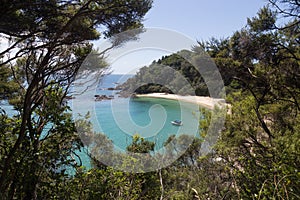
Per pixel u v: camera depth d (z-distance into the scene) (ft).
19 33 11.83
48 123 9.31
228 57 19.35
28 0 9.50
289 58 20.26
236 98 22.35
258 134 19.19
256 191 7.74
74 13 11.43
